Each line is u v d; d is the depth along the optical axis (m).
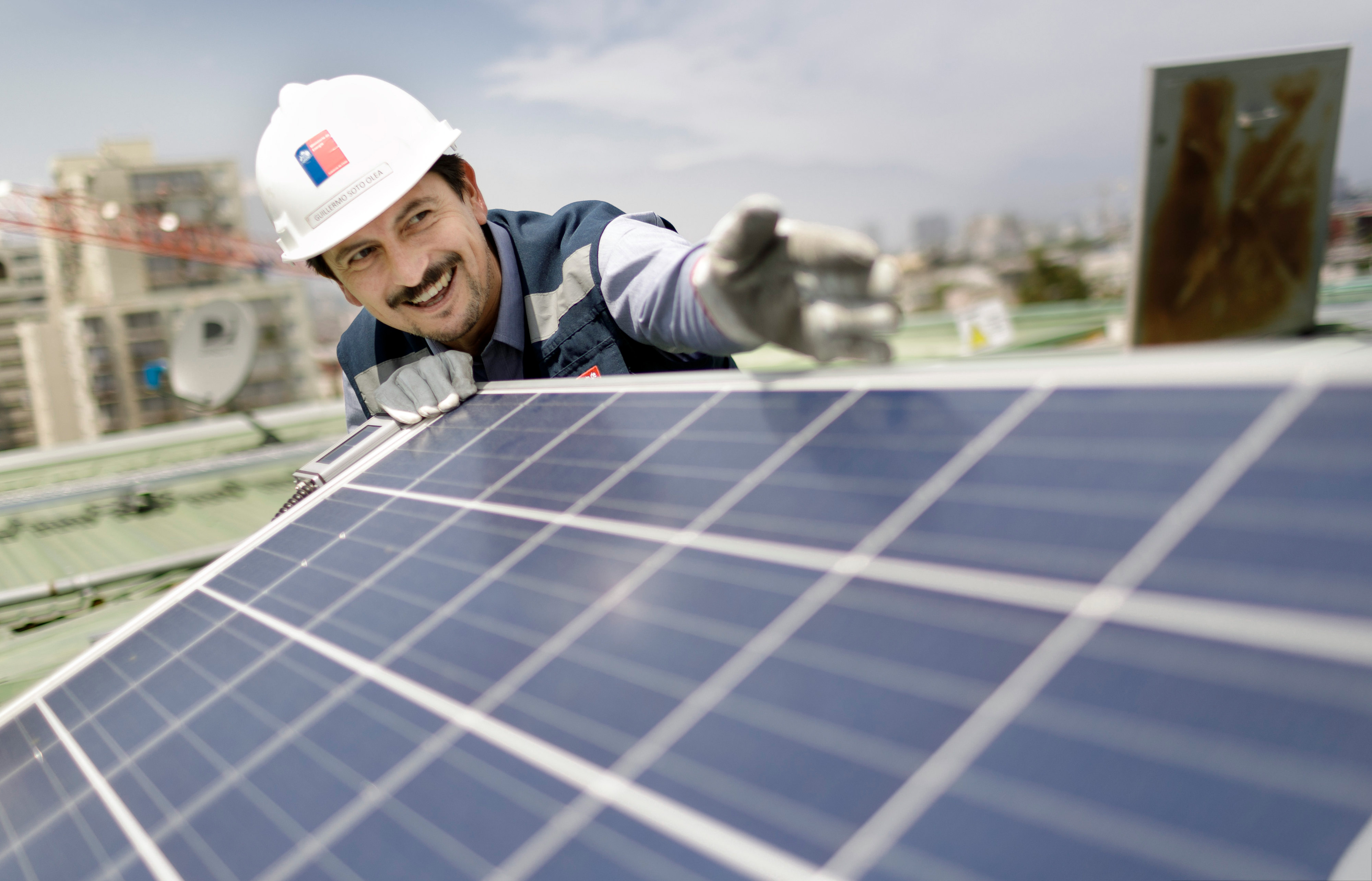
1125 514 0.95
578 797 0.96
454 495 1.88
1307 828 0.64
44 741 1.79
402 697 1.28
